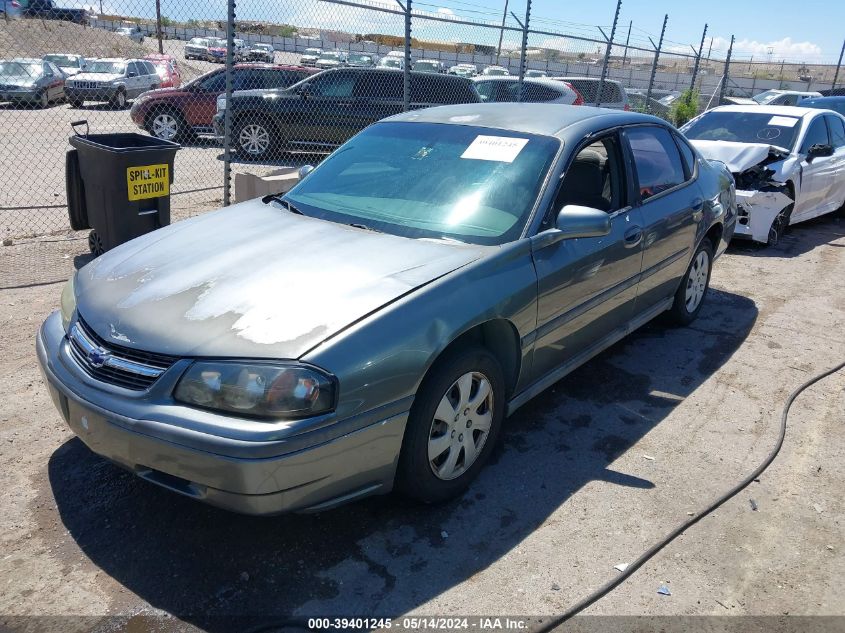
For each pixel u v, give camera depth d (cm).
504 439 382
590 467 358
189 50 2575
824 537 309
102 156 603
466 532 304
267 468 243
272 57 1606
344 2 771
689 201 488
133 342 269
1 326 496
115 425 261
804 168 823
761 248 826
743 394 445
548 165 370
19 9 965
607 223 344
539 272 338
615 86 1716
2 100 1942
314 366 252
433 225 347
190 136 1524
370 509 318
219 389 249
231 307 275
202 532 298
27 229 794
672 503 329
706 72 2775
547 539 301
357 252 317
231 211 392
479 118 421
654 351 509
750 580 281
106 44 2225
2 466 337
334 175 408
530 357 349
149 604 259
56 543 288
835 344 533
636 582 278
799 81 3550
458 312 294
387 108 1311
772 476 356
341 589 269
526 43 1037
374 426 268
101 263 340
